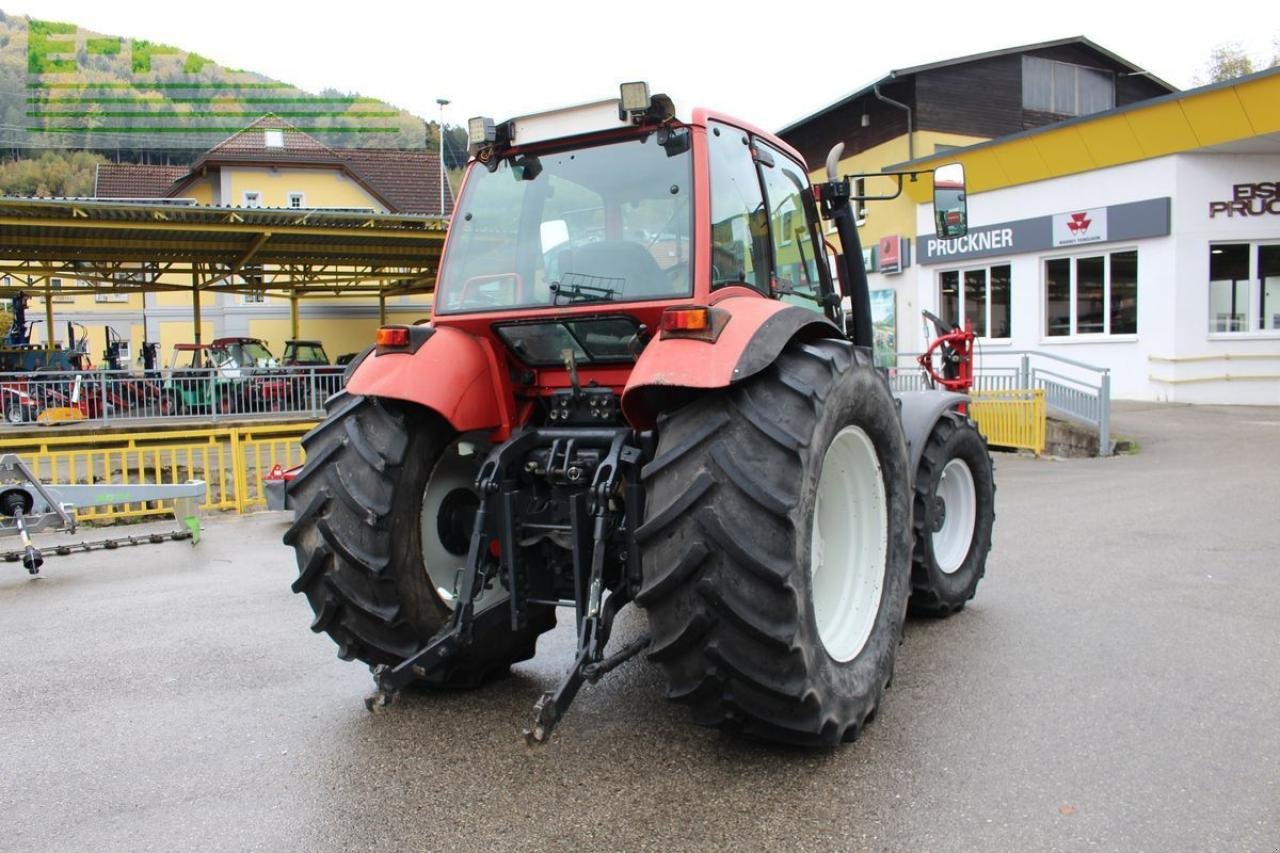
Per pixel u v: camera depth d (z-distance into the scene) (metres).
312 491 3.65
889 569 3.71
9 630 5.49
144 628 5.41
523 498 3.66
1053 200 17.94
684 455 3.04
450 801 3.06
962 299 20.44
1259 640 4.48
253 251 22.55
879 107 24.20
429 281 29.67
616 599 3.55
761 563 2.88
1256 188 15.87
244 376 16.56
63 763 3.46
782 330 3.14
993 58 24.03
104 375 16.22
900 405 4.82
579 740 3.52
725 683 3.03
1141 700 3.76
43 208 17.97
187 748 3.57
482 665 4.02
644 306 3.42
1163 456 11.77
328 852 2.76
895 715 3.66
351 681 4.31
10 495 7.05
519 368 3.92
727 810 2.94
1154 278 16.47
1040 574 5.91
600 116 3.61
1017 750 3.31
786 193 4.28
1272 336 15.95
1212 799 2.93
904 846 2.70
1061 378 13.55
